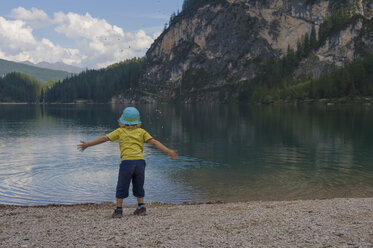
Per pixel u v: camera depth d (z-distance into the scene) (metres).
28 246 4.74
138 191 7.04
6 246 4.77
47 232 5.58
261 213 6.91
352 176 18.11
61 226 6.06
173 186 16.05
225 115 89.31
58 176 18.14
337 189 15.47
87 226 5.94
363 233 4.89
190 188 15.70
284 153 26.31
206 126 54.81
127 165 6.74
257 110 118.25
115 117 87.38
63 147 30.16
